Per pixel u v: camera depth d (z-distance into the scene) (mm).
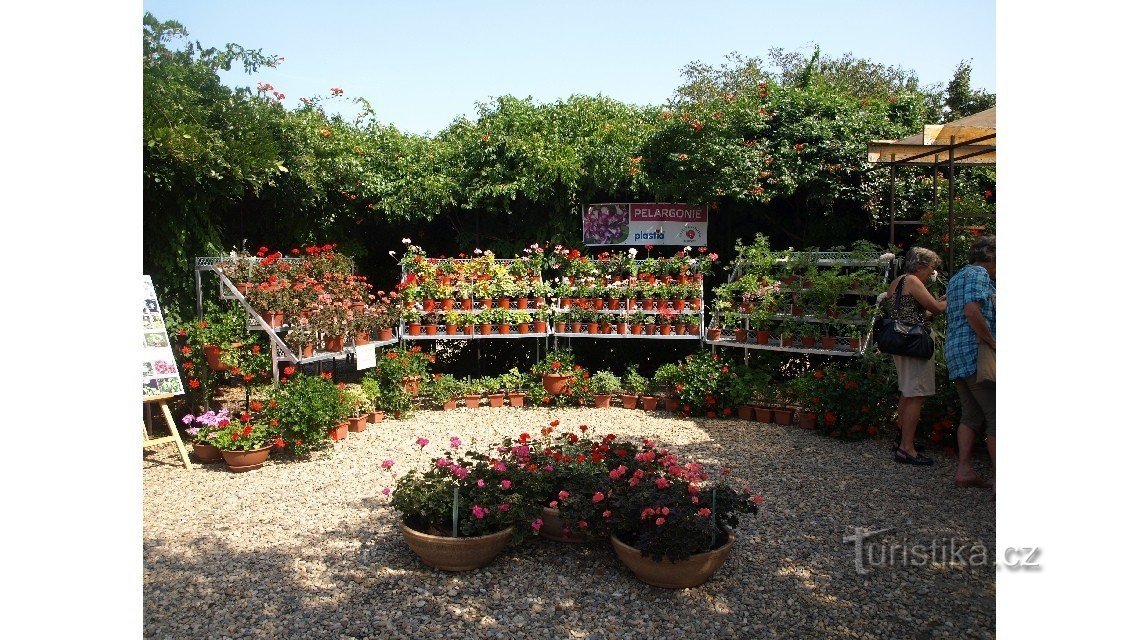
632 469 3824
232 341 6203
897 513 4332
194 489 4828
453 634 3023
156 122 5648
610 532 3559
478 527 3539
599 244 8445
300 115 7828
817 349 6629
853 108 8484
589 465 3953
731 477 5012
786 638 2986
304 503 4539
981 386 4535
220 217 6941
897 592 3348
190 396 6320
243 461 5199
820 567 3611
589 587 3420
